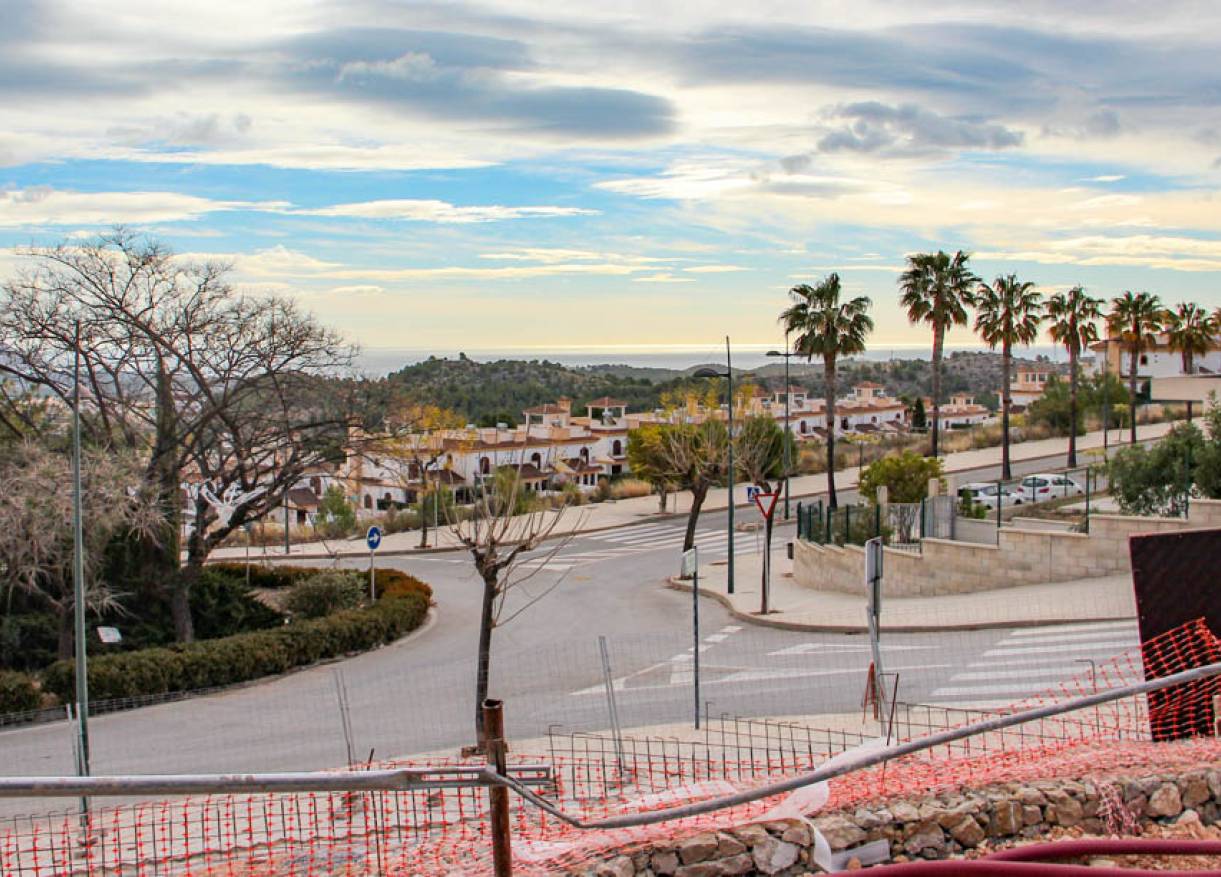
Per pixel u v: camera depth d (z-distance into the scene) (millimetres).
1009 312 57188
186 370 29500
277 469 30688
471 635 28875
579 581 37719
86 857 9820
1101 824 8156
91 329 28328
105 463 26188
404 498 64812
